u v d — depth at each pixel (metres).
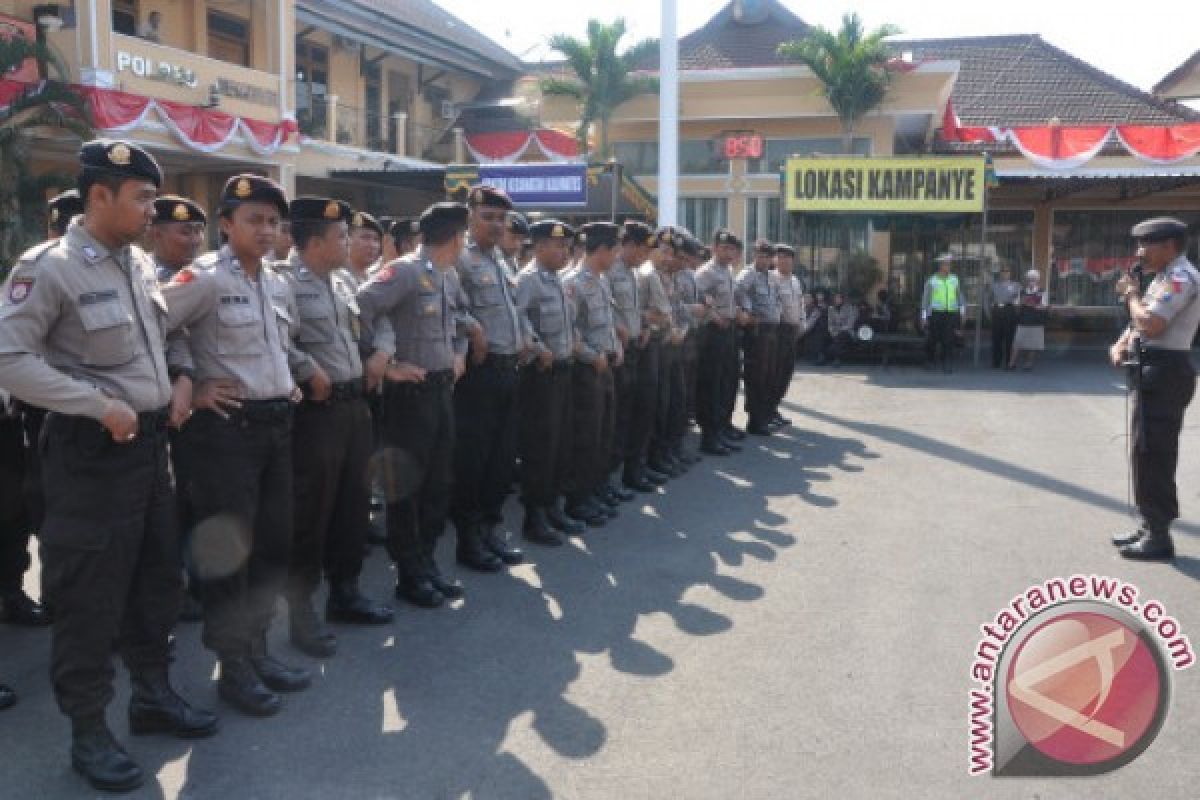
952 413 10.59
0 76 11.20
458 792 3.02
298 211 4.01
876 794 3.02
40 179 11.29
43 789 3.03
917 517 6.29
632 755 3.25
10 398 4.03
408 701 3.64
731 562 5.34
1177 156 16.56
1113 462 7.98
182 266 4.07
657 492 6.98
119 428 2.92
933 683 3.80
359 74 21.05
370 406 5.09
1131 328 5.52
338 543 4.30
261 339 3.56
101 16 13.04
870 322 15.71
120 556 3.06
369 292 4.32
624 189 13.62
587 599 4.73
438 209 4.59
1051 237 19.30
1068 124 20.58
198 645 4.16
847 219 16.36
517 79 25.02
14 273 2.90
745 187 18.53
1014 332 14.85
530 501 5.65
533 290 5.53
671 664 3.98
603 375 6.07
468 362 5.07
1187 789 3.07
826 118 18.20
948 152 18.62
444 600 4.70
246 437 3.52
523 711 3.56
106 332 2.97
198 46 16.89
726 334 8.34
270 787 3.05
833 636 4.27
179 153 14.40
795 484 7.24
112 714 3.53
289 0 16.72
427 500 4.67
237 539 3.52
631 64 18.08
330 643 4.04
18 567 4.36
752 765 3.19
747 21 21.67
